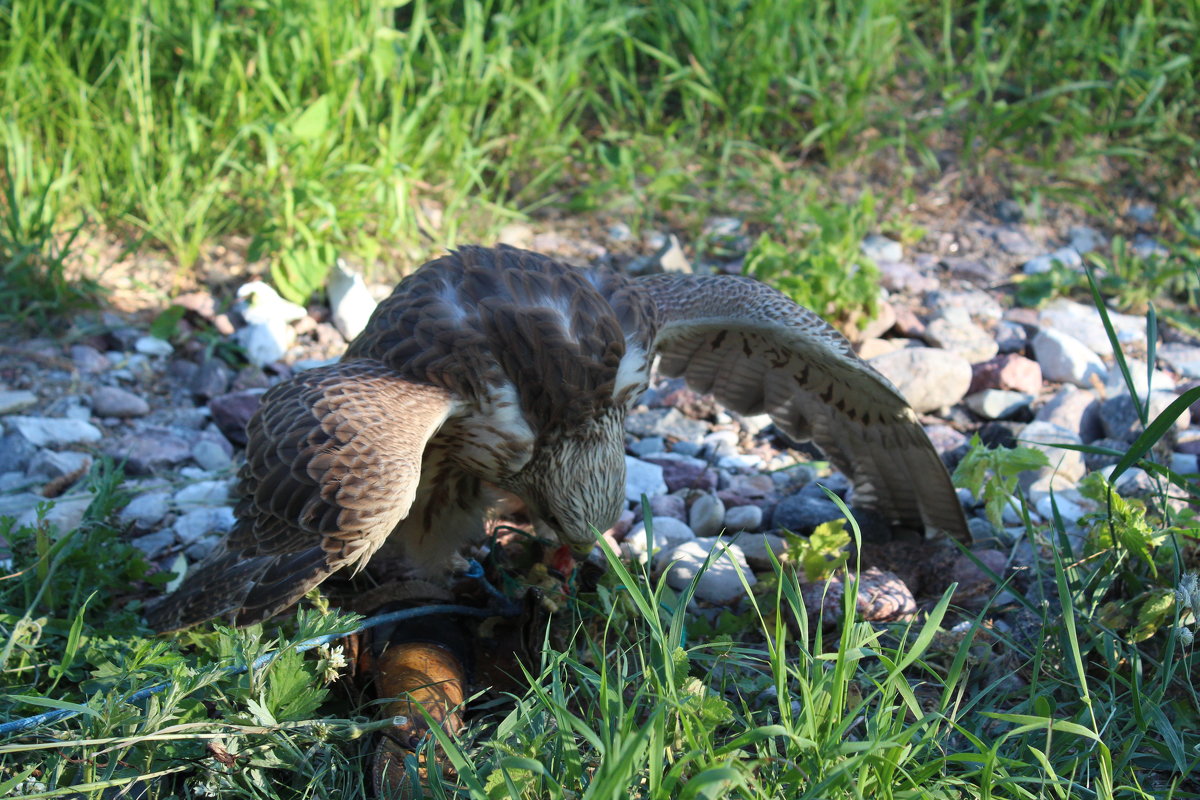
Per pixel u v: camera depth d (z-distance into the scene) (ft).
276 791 11.39
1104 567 13.65
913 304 21.13
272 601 11.59
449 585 14.40
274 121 21.24
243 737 11.03
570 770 10.09
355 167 20.71
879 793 10.21
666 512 16.34
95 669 12.28
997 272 22.08
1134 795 11.28
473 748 12.08
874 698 12.61
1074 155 24.57
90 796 10.30
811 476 17.39
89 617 13.73
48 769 10.78
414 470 11.91
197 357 19.01
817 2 25.34
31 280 19.61
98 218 21.17
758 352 15.98
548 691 11.70
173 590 14.28
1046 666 13.02
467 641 13.69
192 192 21.40
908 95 25.66
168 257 20.95
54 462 16.51
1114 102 25.11
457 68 22.74
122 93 22.04
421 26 22.59
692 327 15.15
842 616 13.38
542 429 13.16
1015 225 23.34
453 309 13.37
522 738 10.42
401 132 21.66
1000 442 17.88
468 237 21.83
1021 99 25.66
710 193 23.50
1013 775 11.11
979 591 14.67
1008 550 15.67
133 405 17.92
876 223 23.02
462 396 13.02
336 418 11.98
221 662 11.35
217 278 20.53
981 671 13.07
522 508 16.01
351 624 11.88
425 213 22.41
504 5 24.21
